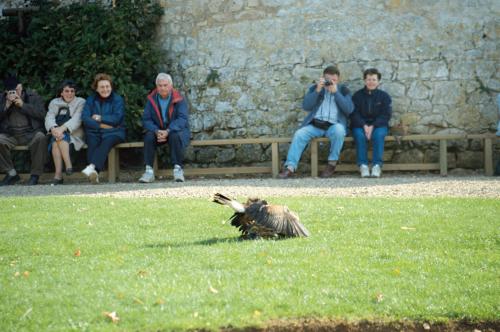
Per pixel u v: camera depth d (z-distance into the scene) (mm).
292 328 8406
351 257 10633
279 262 10305
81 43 22438
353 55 21984
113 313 8555
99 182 21531
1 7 24766
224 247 11172
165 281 9602
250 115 22578
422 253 10930
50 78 22656
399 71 21859
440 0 21719
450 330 8656
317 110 21172
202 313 8555
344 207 14258
